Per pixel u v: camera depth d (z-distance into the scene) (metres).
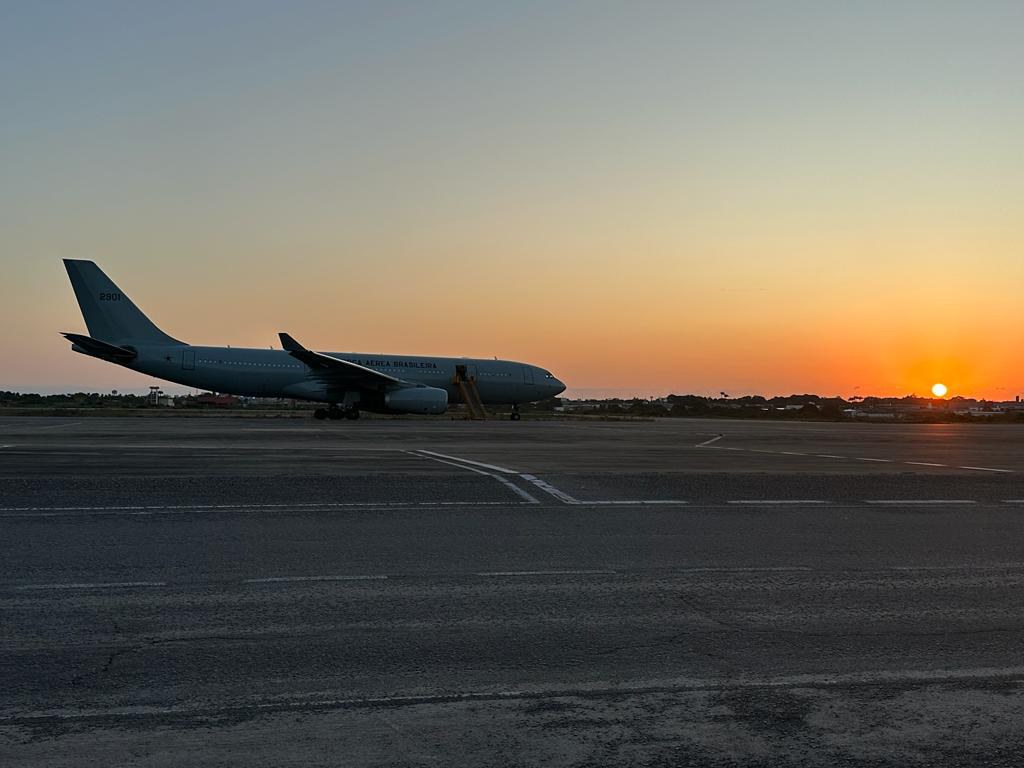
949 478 16.97
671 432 39.34
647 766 3.97
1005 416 86.19
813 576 8.02
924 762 4.04
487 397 54.84
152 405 90.06
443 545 9.37
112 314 48.47
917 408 133.50
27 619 6.27
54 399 106.69
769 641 5.93
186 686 4.92
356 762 3.97
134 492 13.14
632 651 5.68
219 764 3.92
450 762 3.98
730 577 7.96
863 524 11.12
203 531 10.03
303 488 13.84
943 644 5.89
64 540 9.37
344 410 50.16
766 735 4.32
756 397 158.38
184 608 6.65
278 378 48.84
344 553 8.88
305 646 5.71
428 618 6.44
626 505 12.57
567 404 131.12
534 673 5.22
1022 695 4.91
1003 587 7.62
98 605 6.71
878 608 6.85
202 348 48.75
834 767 3.98
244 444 24.17
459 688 4.95
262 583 7.53
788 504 12.89
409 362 53.16
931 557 8.97
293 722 4.42
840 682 5.11
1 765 3.86
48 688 4.86
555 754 4.08
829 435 38.25
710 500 13.23
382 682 5.03
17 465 16.94
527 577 7.86
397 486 14.26
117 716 4.46
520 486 14.53
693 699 4.81
